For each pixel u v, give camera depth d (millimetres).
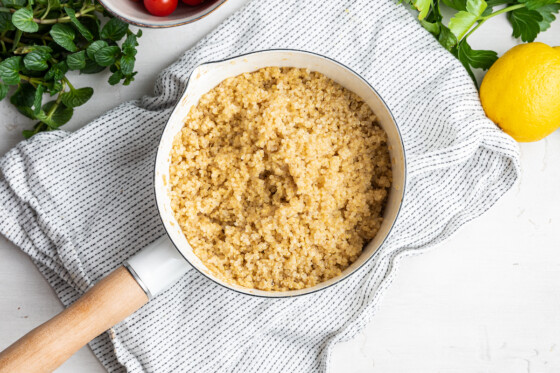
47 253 598
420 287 625
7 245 614
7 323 610
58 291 606
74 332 517
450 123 597
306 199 534
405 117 610
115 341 586
